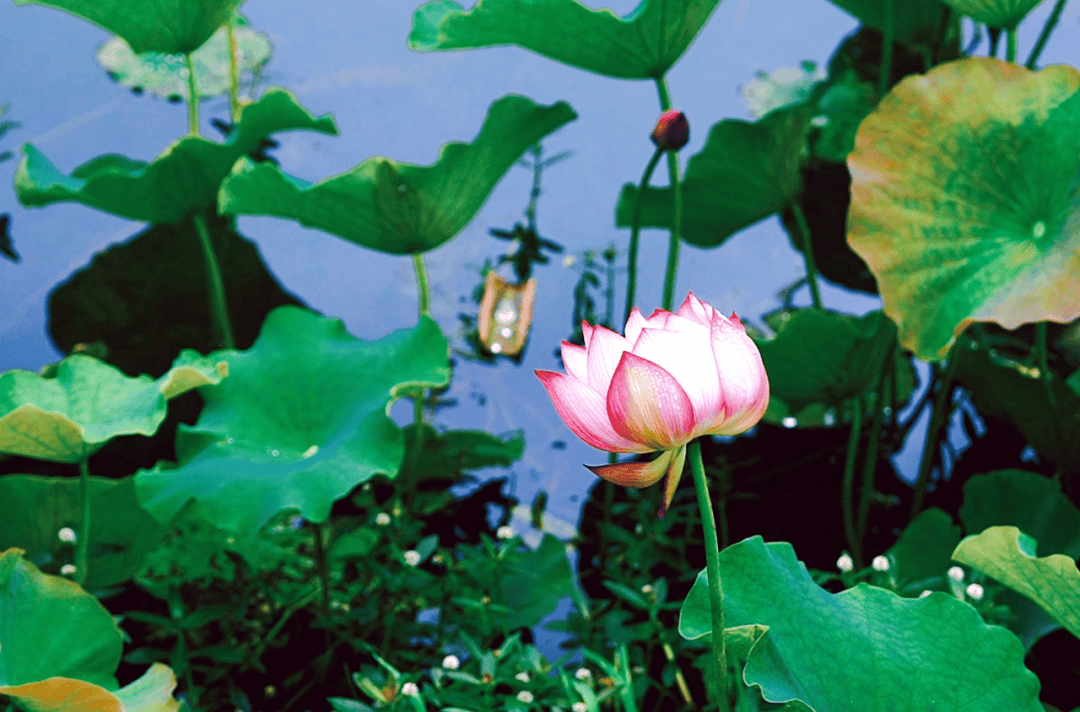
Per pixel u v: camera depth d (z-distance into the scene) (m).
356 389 1.85
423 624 1.77
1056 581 1.45
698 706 1.74
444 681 1.68
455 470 2.06
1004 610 1.60
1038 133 1.67
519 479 2.08
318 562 1.79
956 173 1.71
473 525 2.01
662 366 1.27
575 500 2.05
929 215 1.72
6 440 1.62
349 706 1.53
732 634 1.38
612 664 1.71
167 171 1.97
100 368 1.73
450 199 1.91
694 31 1.84
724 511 2.00
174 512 1.72
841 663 1.41
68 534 1.77
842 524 1.99
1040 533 1.78
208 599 1.85
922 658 1.42
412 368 1.85
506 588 1.83
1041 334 1.85
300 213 1.95
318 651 1.82
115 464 2.10
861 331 1.97
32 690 1.43
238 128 1.95
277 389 1.86
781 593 1.44
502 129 1.89
